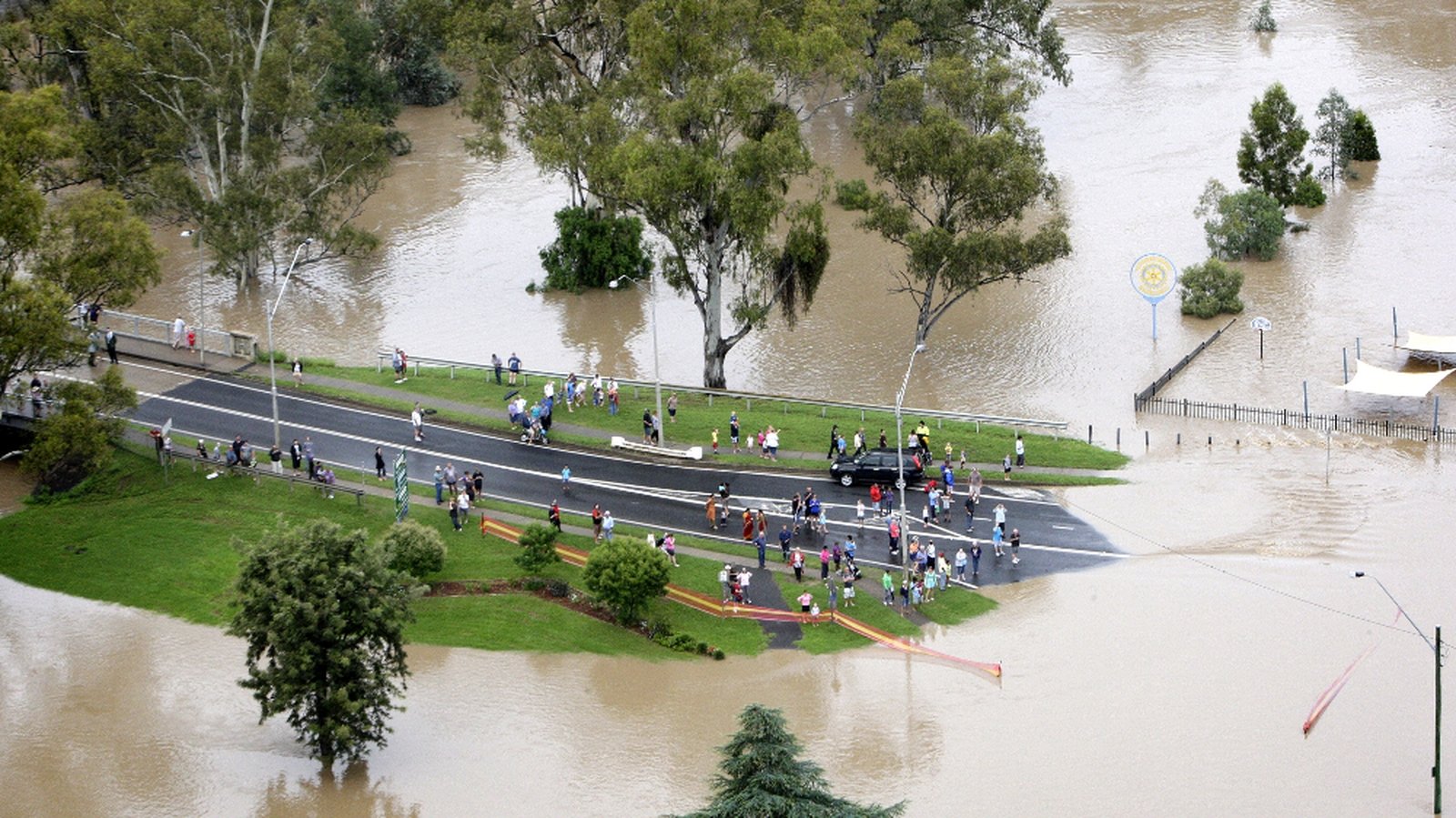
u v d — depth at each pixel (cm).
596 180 17488
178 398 16112
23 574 13050
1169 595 12769
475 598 12512
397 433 15475
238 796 10344
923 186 18050
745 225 16012
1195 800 10238
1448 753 10650
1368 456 15238
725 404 16525
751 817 8556
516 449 15175
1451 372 16662
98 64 19600
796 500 13788
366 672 10488
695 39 16925
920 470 14512
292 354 18012
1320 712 11150
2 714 11188
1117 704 11338
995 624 12425
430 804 10275
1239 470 15038
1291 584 12862
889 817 8838
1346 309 18862
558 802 10281
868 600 12769
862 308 19588
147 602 12612
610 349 18462
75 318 15425
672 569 12925
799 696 11506
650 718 11200
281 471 14300
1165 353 18038
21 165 14562
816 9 18050
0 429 14975
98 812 10194
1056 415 16575
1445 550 13325
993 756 10775
